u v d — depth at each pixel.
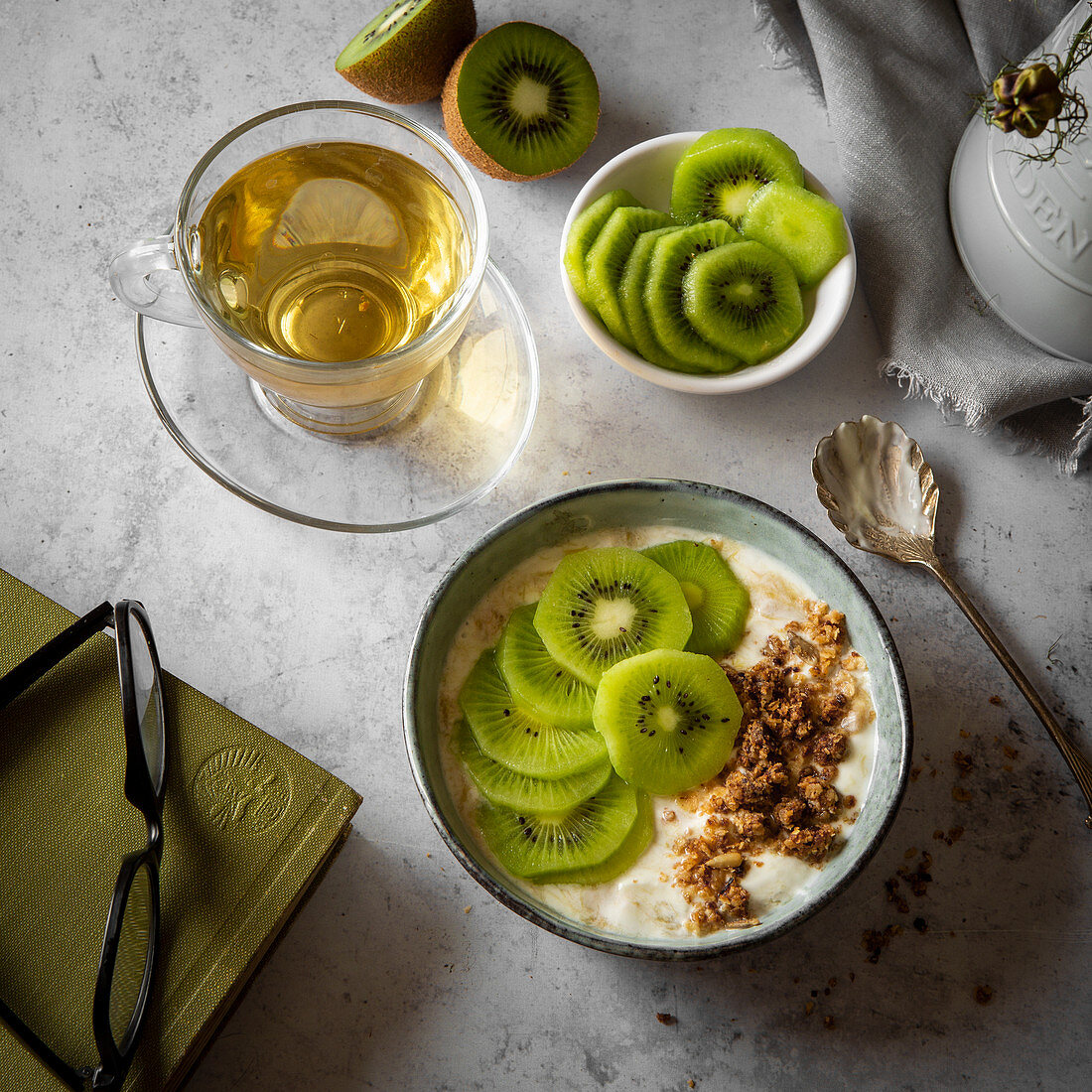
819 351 0.50
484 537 0.48
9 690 0.45
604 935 0.44
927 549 0.51
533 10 0.55
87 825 0.45
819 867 0.47
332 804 0.45
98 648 0.46
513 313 0.53
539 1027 0.49
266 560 0.52
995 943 0.49
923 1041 0.49
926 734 0.51
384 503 0.51
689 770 0.47
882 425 0.52
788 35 0.54
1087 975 0.49
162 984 0.44
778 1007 0.49
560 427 0.53
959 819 0.50
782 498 0.53
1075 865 0.50
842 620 0.49
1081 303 0.49
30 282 0.53
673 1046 0.49
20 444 0.52
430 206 0.50
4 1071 0.42
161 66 0.55
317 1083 0.48
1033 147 0.48
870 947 0.49
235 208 0.49
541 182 0.54
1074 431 0.53
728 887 0.47
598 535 0.50
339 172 0.49
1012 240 0.50
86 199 0.54
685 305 0.50
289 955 0.49
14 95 0.54
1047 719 0.49
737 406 0.53
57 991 0.43
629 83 0.55
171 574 0.51
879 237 0.52
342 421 0.52
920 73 0.53
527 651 0.49
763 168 0.51
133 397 0.53
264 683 0.51
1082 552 0.52
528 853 0.47
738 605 0.50
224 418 0.52
